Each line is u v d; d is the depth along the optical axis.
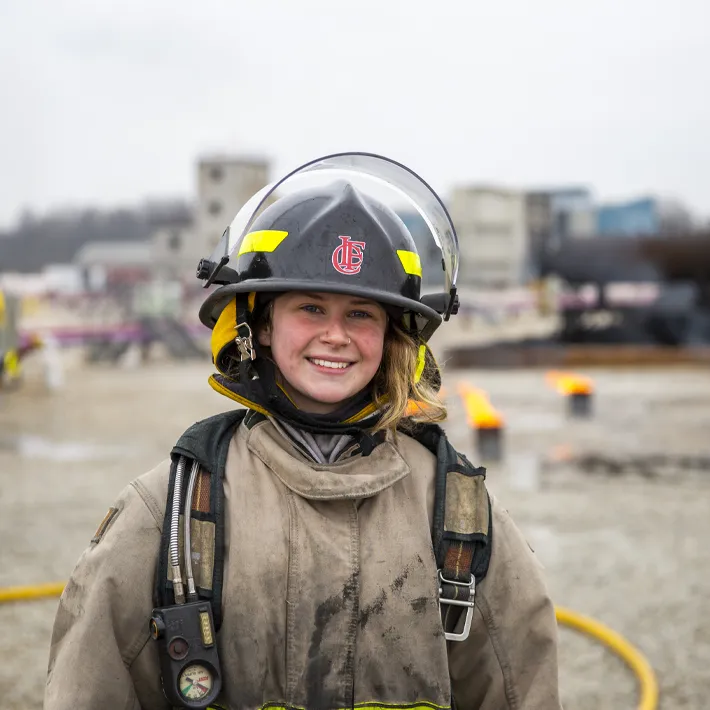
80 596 1.61
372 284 1.69
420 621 1.64
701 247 24.86
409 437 1.83
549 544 6.34
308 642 1.59
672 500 7.63
